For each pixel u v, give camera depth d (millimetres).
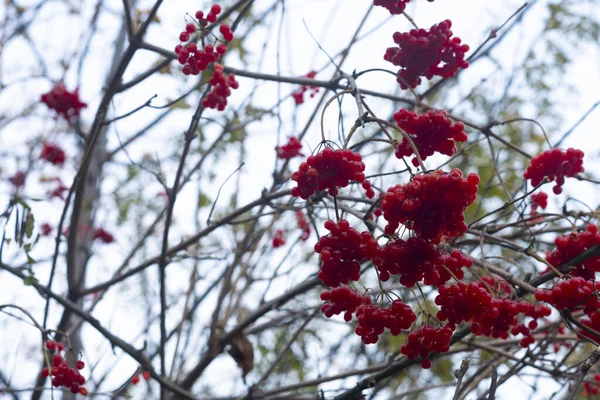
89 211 6754
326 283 2711
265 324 5723
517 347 5320
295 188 2639
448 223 2514
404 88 3918
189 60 3916
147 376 5188
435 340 2691
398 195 2455
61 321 5039
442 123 2867
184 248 5066
